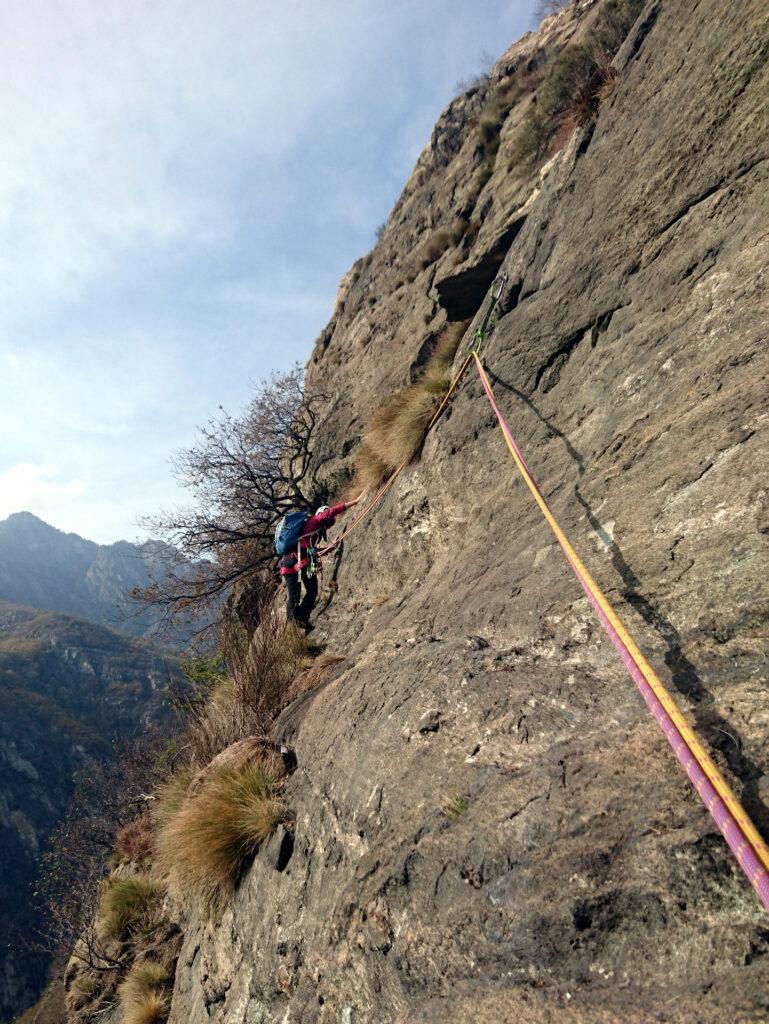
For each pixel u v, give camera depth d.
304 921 3.03
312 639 6.75
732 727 1.72
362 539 7.08
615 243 4.46
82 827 17.52
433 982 1.97
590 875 1.70
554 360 4.72
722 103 3.71
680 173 3.99
